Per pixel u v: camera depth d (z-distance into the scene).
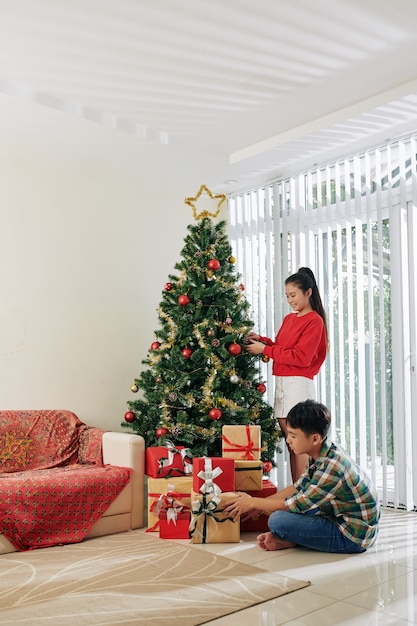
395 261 4.29
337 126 4.01
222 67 3.31
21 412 4.11
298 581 2.70
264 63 3.29
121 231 5.02
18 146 4.27
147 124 4.07
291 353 3.96
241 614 2.33
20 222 4.46
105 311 4.88
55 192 4.66
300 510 3.14
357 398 4.48
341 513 3.15
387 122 3.98
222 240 4.44
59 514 3.34
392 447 4.27
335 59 3.27
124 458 3.77
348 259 4.58
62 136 4.10
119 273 4.99
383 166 4.38
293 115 4.00
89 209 4.84
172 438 3.96
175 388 4.03
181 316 4.20
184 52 3.15
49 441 4.07
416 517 3.98
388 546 3.30
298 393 4.00
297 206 4.96
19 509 3.22
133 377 4.99
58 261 4.64
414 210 4.15
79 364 4.69
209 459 3.42
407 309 4.22
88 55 3.14
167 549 3.23
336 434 4.60
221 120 4.04
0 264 4.35
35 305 4.49
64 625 2.21
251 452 3.64
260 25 2.92
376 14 2.85
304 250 4.91
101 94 3.61
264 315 5.26
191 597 2.50
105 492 3.53
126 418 4.27
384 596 2.53
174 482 3.56
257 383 4.30
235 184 5.32
